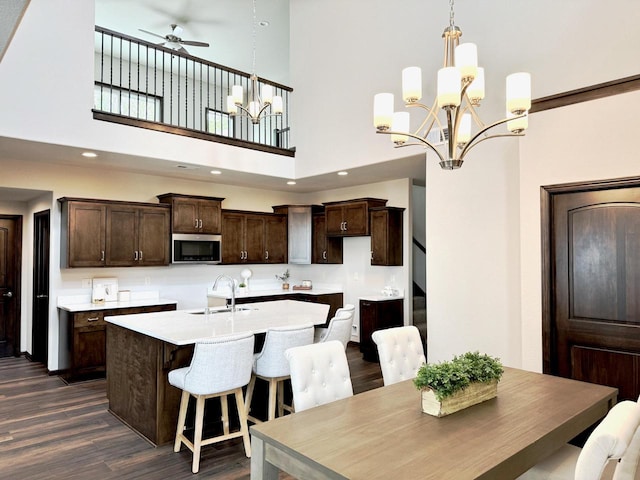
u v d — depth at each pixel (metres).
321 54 6.08
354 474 1.47
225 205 7.17
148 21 6.85
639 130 3.07
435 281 4.55
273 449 1.79
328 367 2.49
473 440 1.76
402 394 2.36
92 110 4.59
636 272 3.06
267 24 7.02
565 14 3.71
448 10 4.58
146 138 5.02
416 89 2.47
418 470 1.50
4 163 5.18
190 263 6.32
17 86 4.12
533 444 1.74
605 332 3.19
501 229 4.06
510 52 4.06
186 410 3.25
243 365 3.10
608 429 1.40
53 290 5.52
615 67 3.42
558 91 3.73
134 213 5.81
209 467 3.03
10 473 2.93
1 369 5.75
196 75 8.62
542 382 2.59
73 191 5.67
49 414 4.04
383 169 5.75
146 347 3.50
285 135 7.89
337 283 7.58
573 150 3.38
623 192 3.14
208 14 6.71
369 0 5.42
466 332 4.28
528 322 3.59
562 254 3.43
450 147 2.48
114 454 3.21
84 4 4.57
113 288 5.90
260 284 7.71
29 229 6.59
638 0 3.33
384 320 6.21
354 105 5.59
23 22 4.19
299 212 7.62
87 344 5.17
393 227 6.46
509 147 4.04
